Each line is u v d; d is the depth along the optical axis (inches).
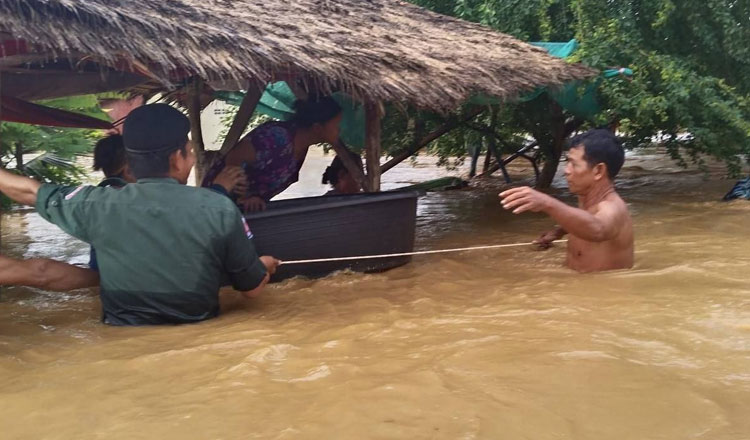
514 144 444.1
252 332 132.7
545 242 200.7
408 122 333.4
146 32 143.2
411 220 200.8
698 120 322.0
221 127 443.8
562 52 296.2
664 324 127.7
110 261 140.8
